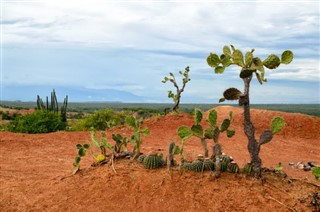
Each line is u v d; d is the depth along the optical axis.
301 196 5.50
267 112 16.27
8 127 16.64
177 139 12.49
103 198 5.84
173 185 5.82
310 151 12.18
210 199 5.49
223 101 5.83
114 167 6.57
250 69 5.52
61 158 9.91
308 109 76.62
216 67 5.91
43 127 16.31
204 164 6.08
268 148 12.16
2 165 8.95
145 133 6.87
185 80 16.25
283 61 5.47
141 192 5.80
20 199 6.16
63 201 5.94
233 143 12.27
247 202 5.37
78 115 58.53
